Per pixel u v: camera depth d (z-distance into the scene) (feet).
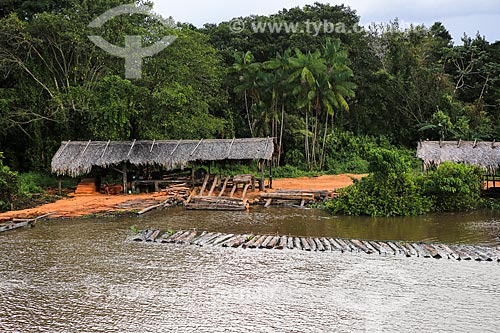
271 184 102.63
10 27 106.11
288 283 44.42
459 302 39.83
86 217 76.59
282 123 141.08
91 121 107.45
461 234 62.54
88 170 93.09
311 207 84.33
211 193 91.15
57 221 74.28
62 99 107.24
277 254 53.72
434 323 36.14
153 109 110.42
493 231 64.08
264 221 72.79
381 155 76.84
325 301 40.24
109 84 105.19
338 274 46.75
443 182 77.36
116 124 105.91
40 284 45.09
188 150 95.14
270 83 138.10
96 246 58.34
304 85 135.85
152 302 40.42
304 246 55.83
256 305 39.58
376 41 172.35
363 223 70.38
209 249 56.13
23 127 117.80
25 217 75.00
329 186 106.83
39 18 106.73
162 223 71.97
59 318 37.60
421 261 50.65
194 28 166.20
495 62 168.96
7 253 55.67
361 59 169.17
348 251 54.34
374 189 76.43
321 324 36.09
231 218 75.51
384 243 56.59
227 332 34.91
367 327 35.55
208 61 124.47
